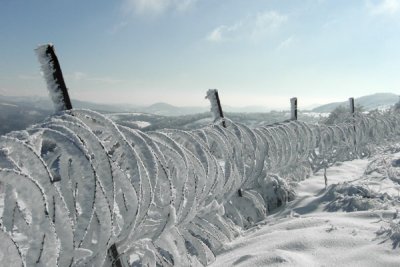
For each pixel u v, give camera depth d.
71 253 1.75
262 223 4.75
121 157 2.96
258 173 5.35
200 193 3.34
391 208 4.16
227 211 4.74
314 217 4.05
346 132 11.62
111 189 2.06
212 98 5.32
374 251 2.78
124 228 2.22
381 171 7.03
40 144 1.97
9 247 1.42
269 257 2.88
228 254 3.47
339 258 2.78
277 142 6.77
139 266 3.22
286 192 5.82
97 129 2.45
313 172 9.06
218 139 4.42
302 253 3.00
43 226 1.57
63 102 2.55
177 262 2.81
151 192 2.37
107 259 2.26
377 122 14.78
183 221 3.05
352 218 3.81
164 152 2.96
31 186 1.57
